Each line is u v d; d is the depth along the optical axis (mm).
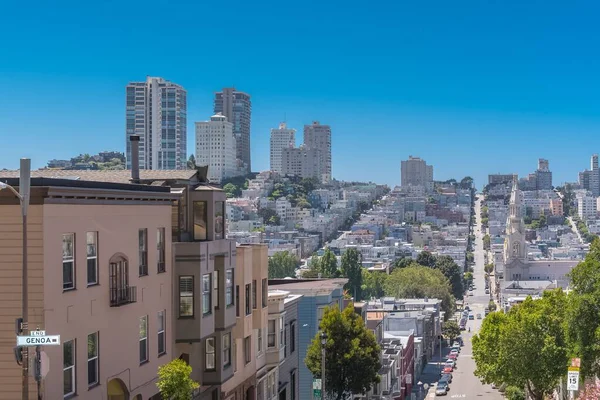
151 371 35469
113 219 32156
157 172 41438
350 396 76188
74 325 28953
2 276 27188
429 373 163000
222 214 42344
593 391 44344
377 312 156750
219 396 42531
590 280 59688
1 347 27172
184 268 38625
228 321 42281
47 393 27188
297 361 62812
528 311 76750
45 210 27203
